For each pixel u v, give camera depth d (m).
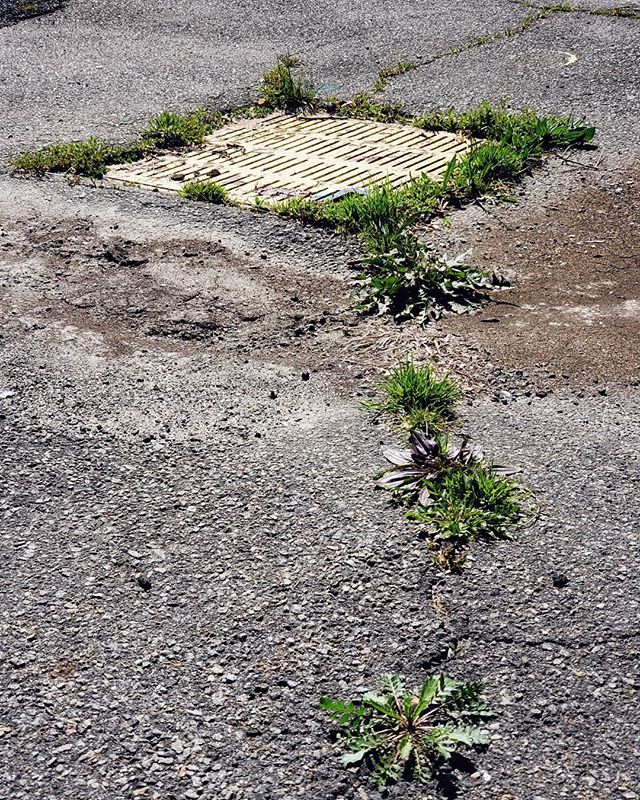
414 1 10.36
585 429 4.38
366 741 3.04
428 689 3.16
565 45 9.02
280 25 9.86
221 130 7.71
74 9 10.45
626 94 8.03
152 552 3.75
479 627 3.43
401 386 4.55
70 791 2.91
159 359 4.89
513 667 3.29
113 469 4.17
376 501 3.96
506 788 2.92
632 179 6.77
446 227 6.18
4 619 3.46
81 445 4.31
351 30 9.66
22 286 5.50
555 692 3.21
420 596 3.54
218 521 3.89
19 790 2.91
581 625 3.43
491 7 10.06
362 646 3.36
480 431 4.36
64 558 3.72
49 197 6.53
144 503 3.99
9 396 4.59
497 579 3.60
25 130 7.67
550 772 2.96
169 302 5.37
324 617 3.46
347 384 4.71
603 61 8.63
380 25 9.75
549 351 4.94
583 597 3.53
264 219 6.21
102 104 8.16
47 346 4.97
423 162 7.04
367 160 7.07
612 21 9.49
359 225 6.07
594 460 4.18
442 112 7.88
